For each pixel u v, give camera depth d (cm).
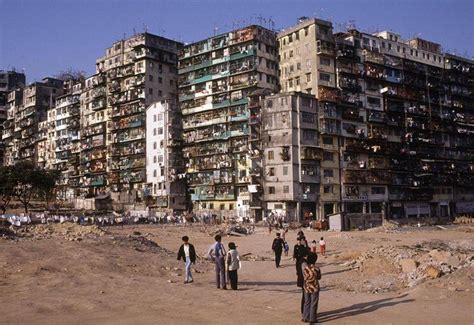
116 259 2795
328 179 8912
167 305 1689
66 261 2581
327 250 4275
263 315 1528
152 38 11112
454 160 11525
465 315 1448
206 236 6069
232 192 9425
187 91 10544
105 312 1566
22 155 15012
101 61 12281
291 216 8450
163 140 10350
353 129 9406
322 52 9100
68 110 13288
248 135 9262
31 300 1722
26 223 6028
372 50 10025
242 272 2859
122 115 11294
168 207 10000
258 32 9550
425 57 11306
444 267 2125
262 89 9231
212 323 1406
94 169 11994
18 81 17125
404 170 10200
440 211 11062
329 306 1670
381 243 4672
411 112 10575
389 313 1521
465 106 11912
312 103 8894
